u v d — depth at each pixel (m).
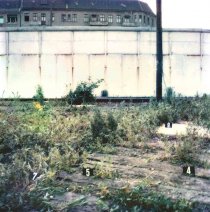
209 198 5.50
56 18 77.81
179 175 6.66
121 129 10.12
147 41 21.98
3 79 22.09
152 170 6.98
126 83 22.02
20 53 22.02
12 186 5.46
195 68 22.08
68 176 6.46
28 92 22.03
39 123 10.49
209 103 15.30
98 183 6.10
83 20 79.12
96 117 10.28
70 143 8.37
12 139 8.30
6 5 77.44
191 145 8.45
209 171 6.97
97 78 21.94
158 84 17.89
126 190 5.37
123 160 7.70
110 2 81.62
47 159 6.94
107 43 21.95
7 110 13.09
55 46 21.95
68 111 14.31
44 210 4.91
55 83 21.98
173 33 21.98
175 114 13.19
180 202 5.11
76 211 4.94
